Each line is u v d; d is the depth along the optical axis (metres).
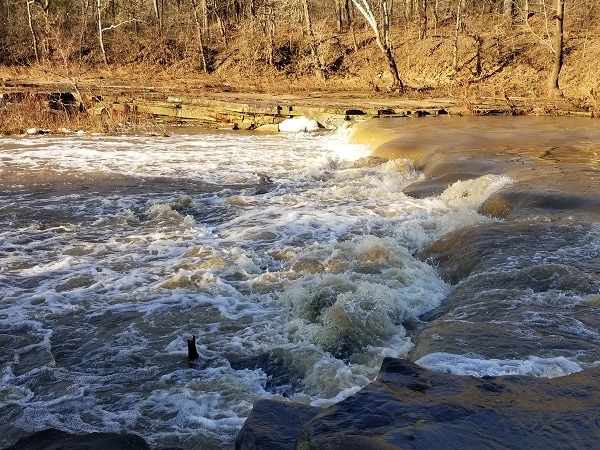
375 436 2.90
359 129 21.48
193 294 7.75
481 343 5.40
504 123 21.98
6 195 13.16
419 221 10.59
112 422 4.97
